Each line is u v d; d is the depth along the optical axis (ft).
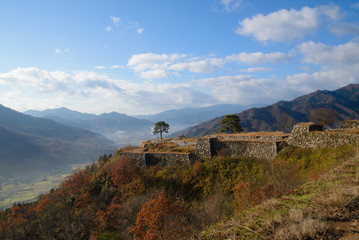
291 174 47.73
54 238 73.31
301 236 12.70
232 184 72.90
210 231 17.48
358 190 17.57
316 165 56.03
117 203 94.17
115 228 68.59
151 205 39.34
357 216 14.12
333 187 19.63
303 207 17.20
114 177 116.47
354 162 30.63
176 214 38.19
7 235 91.66
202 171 88.43
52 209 122.01
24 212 155.22
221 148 101.81
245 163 84.17
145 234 36.22
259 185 49.83
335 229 13.01
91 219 78.13
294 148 78.13
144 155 118.21
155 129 227.20
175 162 109.70
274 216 16.21
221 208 42.88
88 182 137.80
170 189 84.48
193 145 135.03
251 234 14.60
